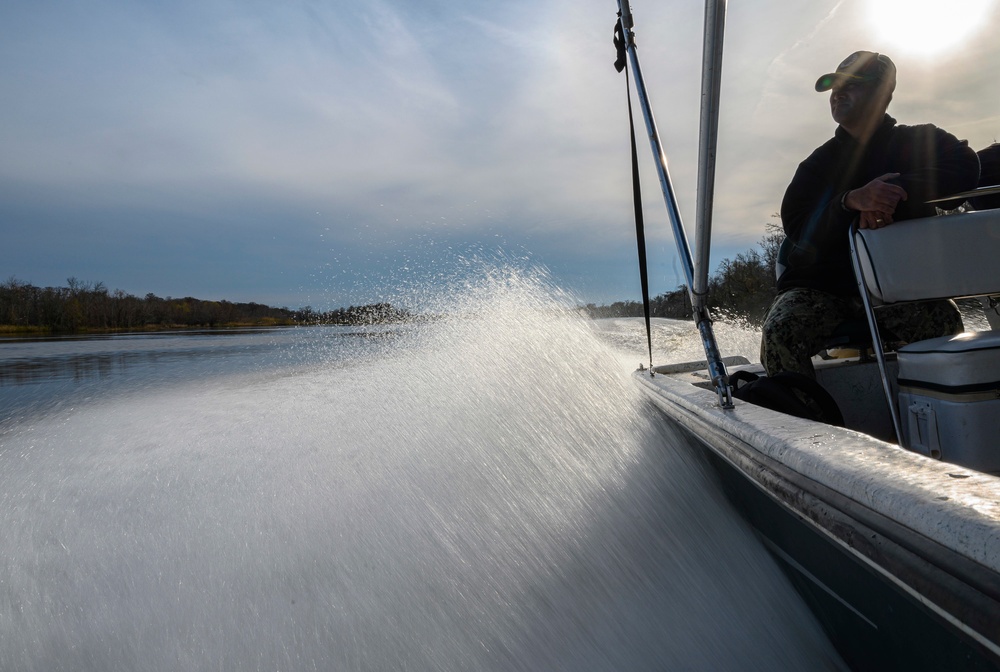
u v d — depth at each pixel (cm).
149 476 308
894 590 89
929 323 225
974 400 146
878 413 236
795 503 114
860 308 237
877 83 223
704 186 151
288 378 709
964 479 86
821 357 265
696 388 219
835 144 240
